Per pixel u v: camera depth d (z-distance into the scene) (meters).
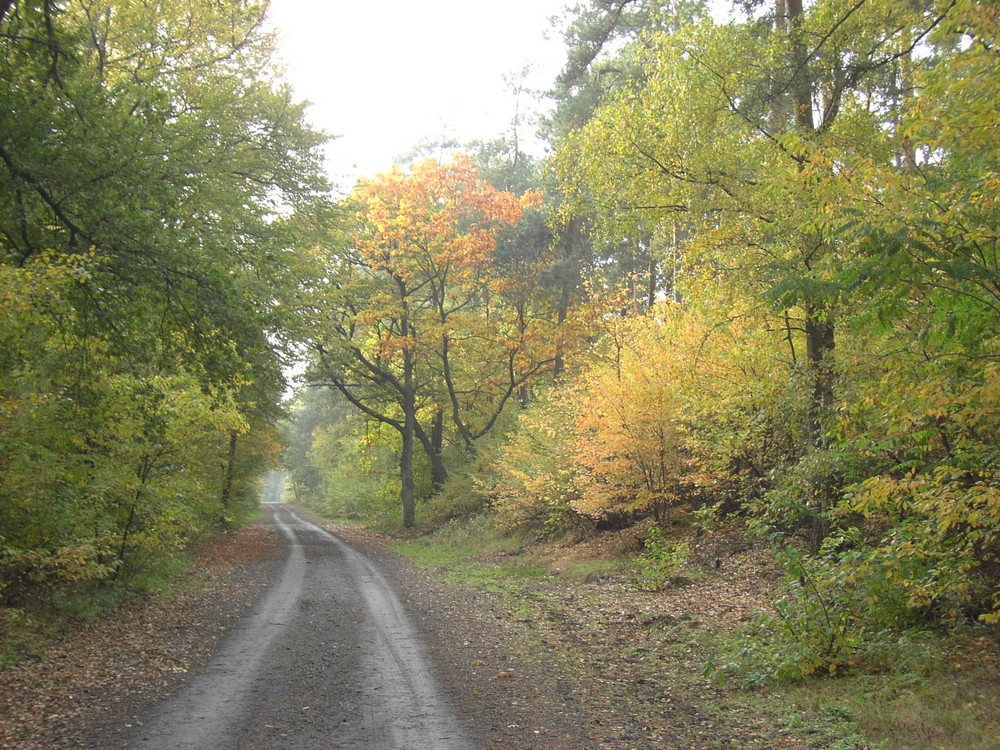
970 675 6.90
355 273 35.19
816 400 11.66
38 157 10.14
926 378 6.61
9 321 8.48
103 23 16.95
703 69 12.52
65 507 10.34
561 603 13.65
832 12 11.52
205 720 6.53
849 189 6.79
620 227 14.16
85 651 9.15
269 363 12.54
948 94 6.11
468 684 7.85
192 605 13.13
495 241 32.59
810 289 7.36
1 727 6.22
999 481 6.52
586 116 27.70
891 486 6.89
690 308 14.19
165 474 13.84
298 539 31.75
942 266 5.79
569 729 6.32
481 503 32.03
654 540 16.84
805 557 8.78
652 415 16.94
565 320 32.12
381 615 12.30
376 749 5.77
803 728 6.23
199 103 18.12
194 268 11.25
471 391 38.34
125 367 12.31
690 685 7.85
